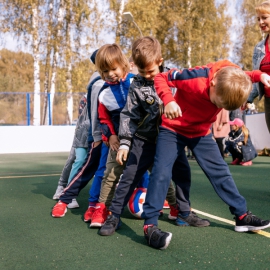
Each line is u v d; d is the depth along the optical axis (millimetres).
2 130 12312
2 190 4895
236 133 7641
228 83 2242
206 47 25484
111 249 2484
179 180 3016
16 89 33781
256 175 6062
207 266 2150
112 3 19141
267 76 2549
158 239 2422
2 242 2668
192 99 2512
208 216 3344
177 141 2650
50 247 2545
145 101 2750
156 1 21562
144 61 2650
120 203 2898
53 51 18328
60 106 13297
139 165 2869
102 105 3078
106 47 2951
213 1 24812
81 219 3350
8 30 17422
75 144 3842
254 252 2377
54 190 4883
